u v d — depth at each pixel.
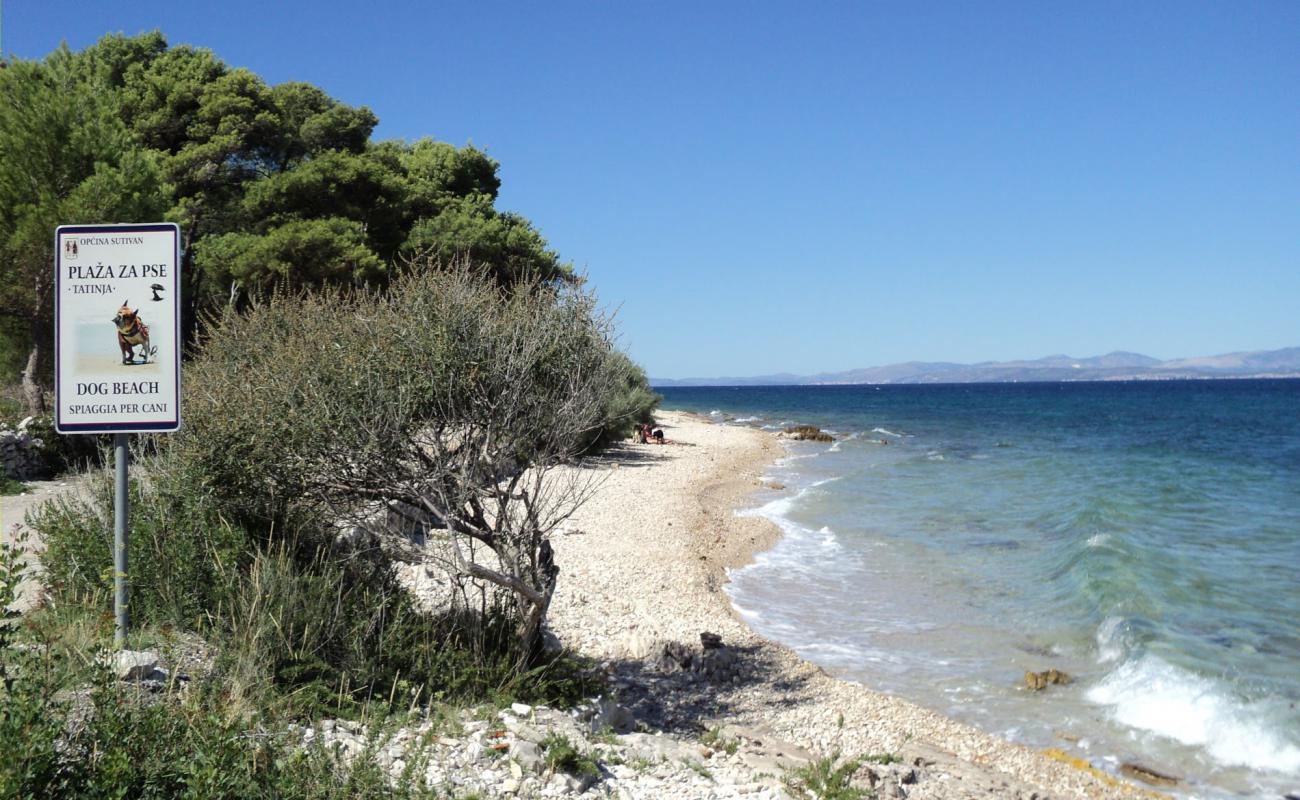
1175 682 11.03
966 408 104.56
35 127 18.86
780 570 17.34
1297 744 9.47
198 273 24.91
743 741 8.41
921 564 17.86
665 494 25.22
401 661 6.79
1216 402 114.81
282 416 7.03
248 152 30.55
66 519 7.35
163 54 31.70
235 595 6.38
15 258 18.73
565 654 8.87
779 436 53.44
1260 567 17.20
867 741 9.12
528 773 5.60
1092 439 53.25
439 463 7.37
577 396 7.90
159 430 5.45
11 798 3.34
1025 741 9.62
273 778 4.20
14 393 21.28
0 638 4.10
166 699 4.50
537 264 29.70
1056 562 17.84
